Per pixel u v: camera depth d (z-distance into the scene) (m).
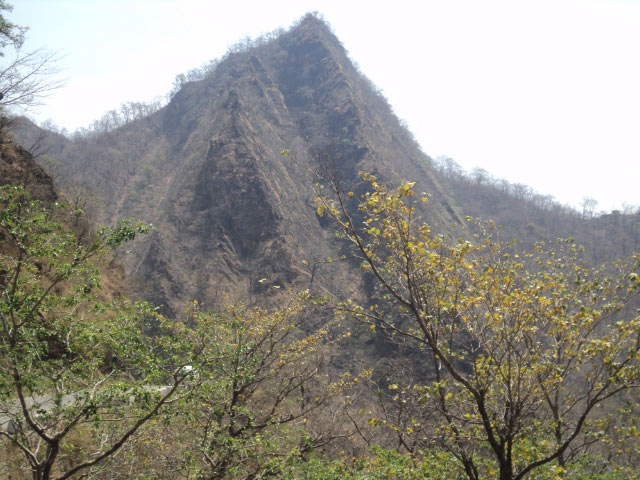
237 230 95.75
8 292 8.92
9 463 10.94
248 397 15.33
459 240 8.62
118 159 141.25
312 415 20.34
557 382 8.84
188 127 160.88
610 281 9.36
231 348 12.77
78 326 9.29
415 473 9.95
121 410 9.43
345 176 114.19
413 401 10.11
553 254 11.36
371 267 8.45
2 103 21.58
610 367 7.65
